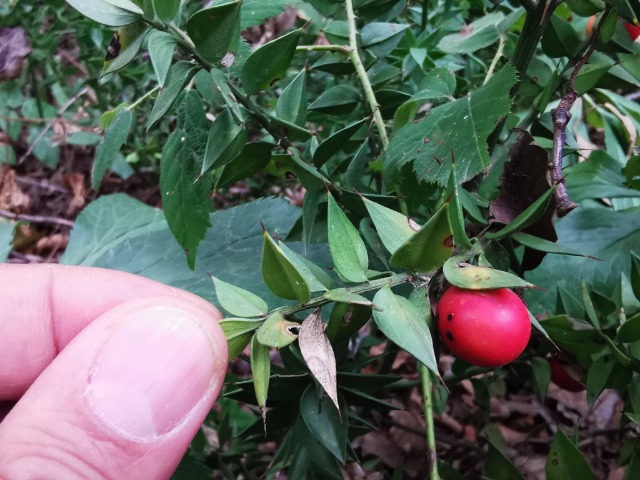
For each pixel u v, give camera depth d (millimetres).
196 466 104
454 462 145
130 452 70
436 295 70
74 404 69
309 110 111
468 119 77
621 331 82
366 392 98
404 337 56
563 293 102
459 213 62
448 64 133
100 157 81
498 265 68
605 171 123
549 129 95
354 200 91
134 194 230
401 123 101
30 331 98
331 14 115
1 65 189
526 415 164
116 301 101
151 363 71
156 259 121
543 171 69
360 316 62
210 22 65
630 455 97
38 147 224
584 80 87
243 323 62
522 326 62
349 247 63
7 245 135
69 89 224
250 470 126
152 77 174
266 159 86
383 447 153
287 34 71
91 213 135
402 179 90
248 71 74
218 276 106
